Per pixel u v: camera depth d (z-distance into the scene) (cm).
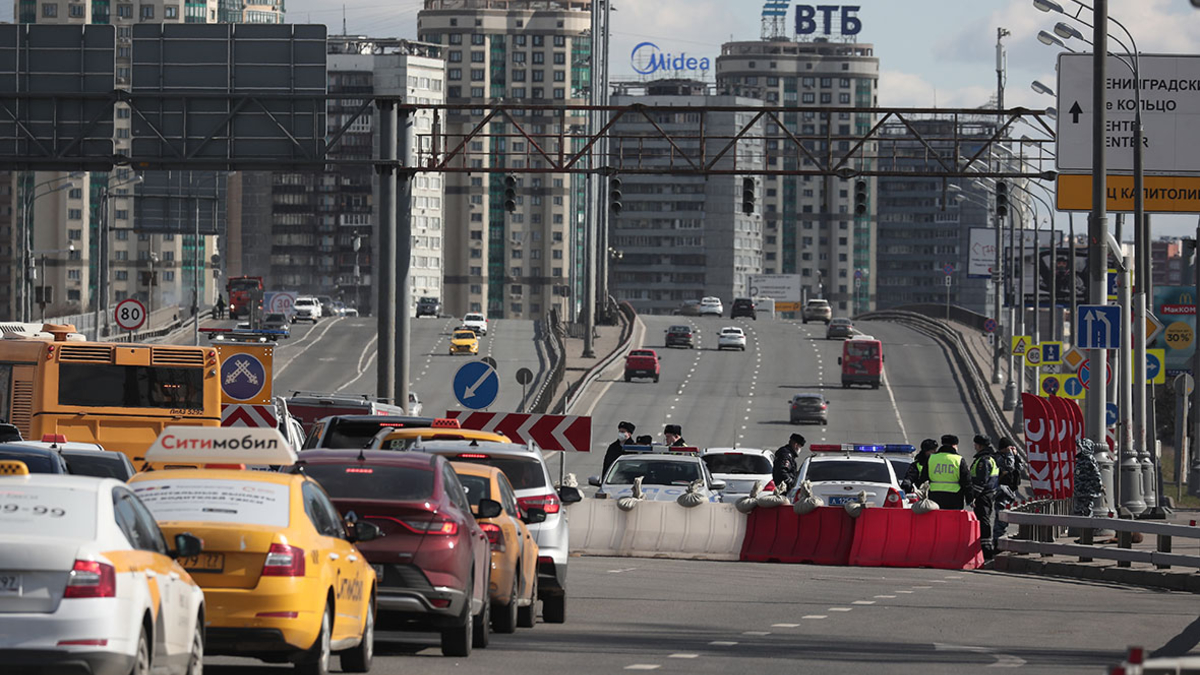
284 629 4544
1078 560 10606
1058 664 5822
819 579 9881
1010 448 12912
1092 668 5703
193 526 4566
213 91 16162
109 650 3719
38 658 3672
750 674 5475
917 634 6844
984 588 9319
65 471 7088
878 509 11238
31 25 16250
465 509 5928
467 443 7306
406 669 5475
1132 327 17912
